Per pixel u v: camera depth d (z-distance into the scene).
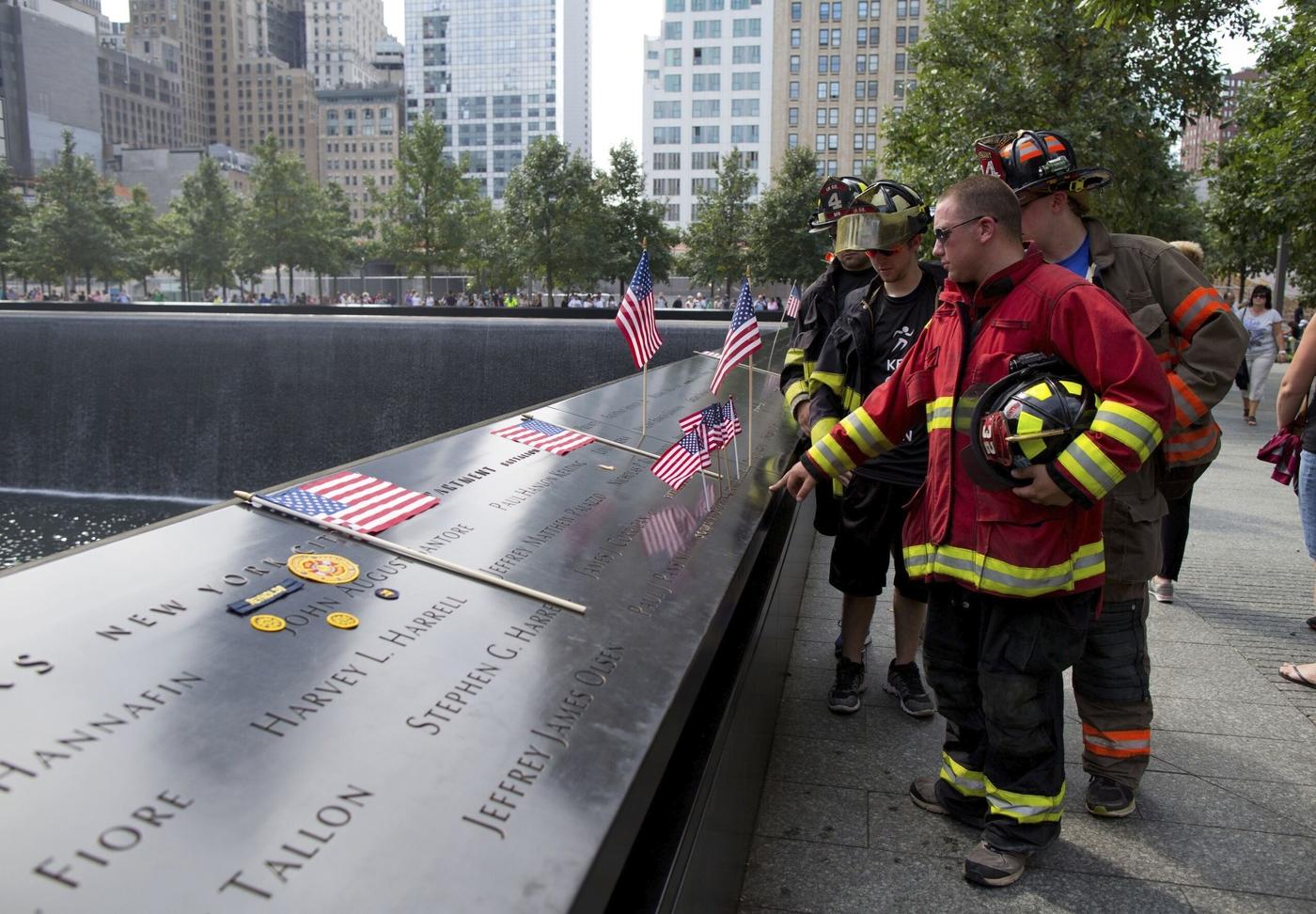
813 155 49.41
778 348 9.89
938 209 2.48
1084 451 2.21
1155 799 3.14
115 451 13.59
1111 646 2.95
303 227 51.94
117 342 13.31
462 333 12.44
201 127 161.25
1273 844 2.87
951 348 2.55
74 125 113.38
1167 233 31.31
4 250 54.69
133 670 1.63
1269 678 4.24
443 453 3.46
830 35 84.88
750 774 2.71
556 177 43.62
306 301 53.59
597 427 4.38
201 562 2.11
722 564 2.69
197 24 158.75
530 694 1.79
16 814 1.25
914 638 3.80
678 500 3.35
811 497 5.49
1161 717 3.82
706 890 1.99
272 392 13.02
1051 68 17.69
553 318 15.19
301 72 156.75
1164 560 5.25
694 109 99.25
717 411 3.71
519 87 176.38
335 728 1.57
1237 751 3.51
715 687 2.42
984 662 2.57
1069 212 2.98
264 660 1.74
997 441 2.29
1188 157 75.25
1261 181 14.17
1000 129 17.91
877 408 2.76
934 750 3.47
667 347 12.30
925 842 2.86
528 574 2.37
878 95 84.62
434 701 1.71
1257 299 12.24
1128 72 17.56
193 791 1.36
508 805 1.45
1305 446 4.41
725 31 97.69
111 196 55.22
